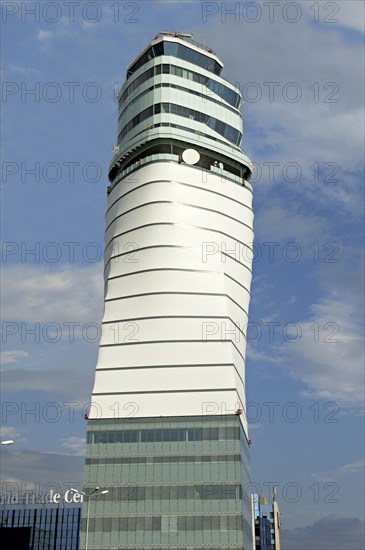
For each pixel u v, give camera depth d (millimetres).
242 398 121250
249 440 126375
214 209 129125
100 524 110562
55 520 155000
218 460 112062
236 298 125562
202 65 142125
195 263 123688
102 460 114562
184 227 125500
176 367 118188
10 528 155625
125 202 130625
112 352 121688
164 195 126938
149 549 108125
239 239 130750
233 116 142625
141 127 136500
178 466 112562
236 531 107562
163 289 121812
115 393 118812
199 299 121562
